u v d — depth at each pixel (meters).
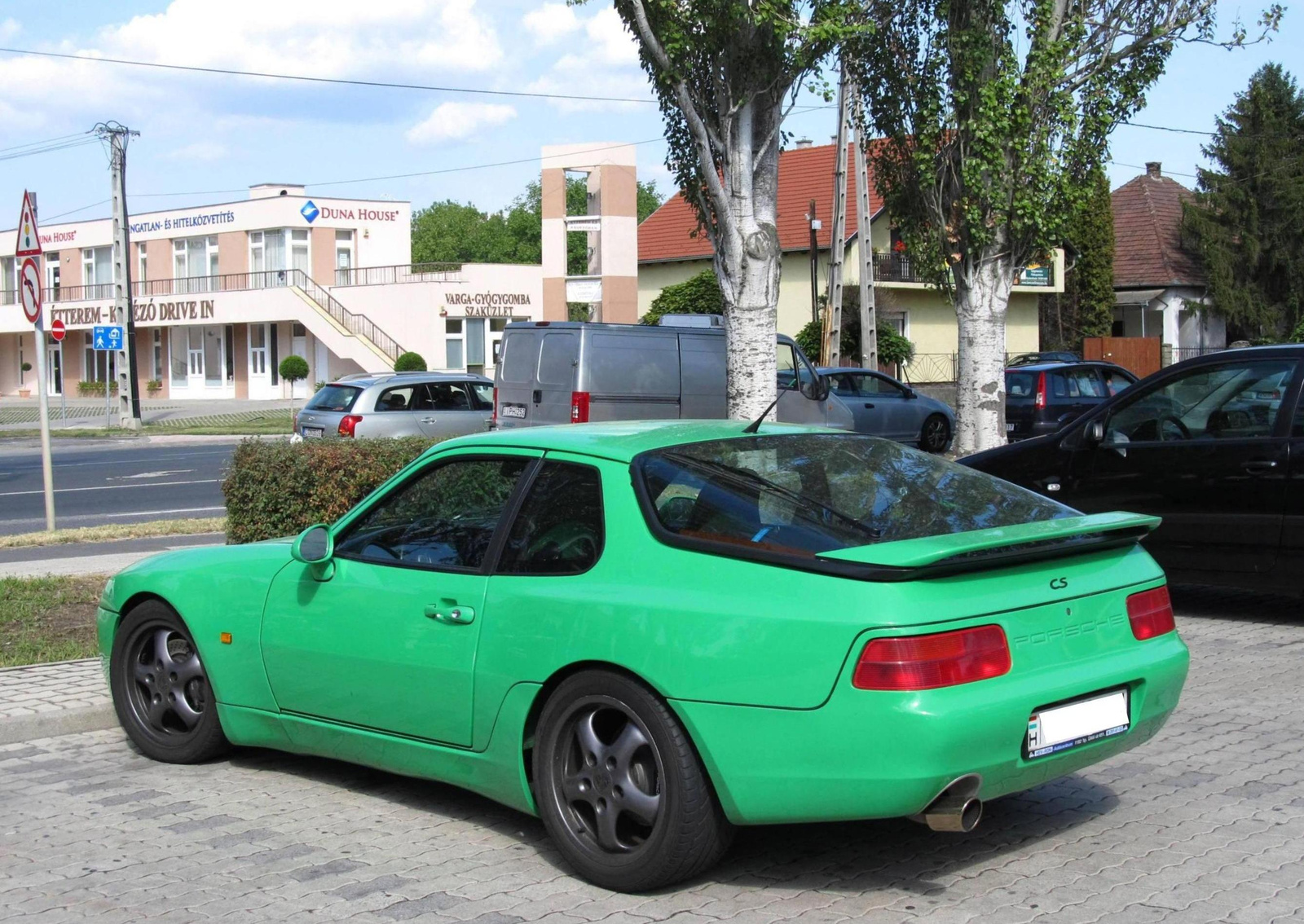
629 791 4.50
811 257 43.69
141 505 19.28
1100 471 9.84
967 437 15.05
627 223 48.31
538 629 4.73
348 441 11.14
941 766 4.03
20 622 9.47
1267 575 9.09
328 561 5.54
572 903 4.46
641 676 4.43
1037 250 14.77
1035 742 4.30
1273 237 55.22
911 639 4.06
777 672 4.18
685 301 41.97
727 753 4.27
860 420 24.69
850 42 14.38
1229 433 9.30
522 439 5.25
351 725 5.45
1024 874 4.66
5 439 37.41
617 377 16.19
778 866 4.77
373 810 5.57
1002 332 15.04
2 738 6.77
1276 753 6.25
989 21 14.37
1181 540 9.45
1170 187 63.62
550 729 4.70
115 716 7.10
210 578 6.00
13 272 71.88
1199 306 56.16
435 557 5.24
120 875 4.83
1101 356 45.59
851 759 4.08
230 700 5.93
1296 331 51.25
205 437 37.22
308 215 57.75
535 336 16.45
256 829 5.33
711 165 11.69
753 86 11.57
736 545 4.45
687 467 4.88
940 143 14.74
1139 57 14.50
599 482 4.86
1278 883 4.56
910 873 4.68
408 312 52.03
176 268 62.94
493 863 4.89
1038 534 4.43
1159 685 4.74
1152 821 5.25
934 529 4.63
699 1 11.12
